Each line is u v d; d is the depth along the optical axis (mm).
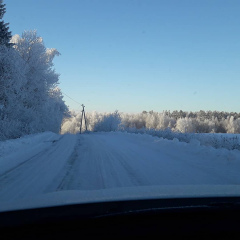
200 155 11617
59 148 16109
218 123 109938
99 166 9875
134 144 18062
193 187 5168
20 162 11148
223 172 8578
